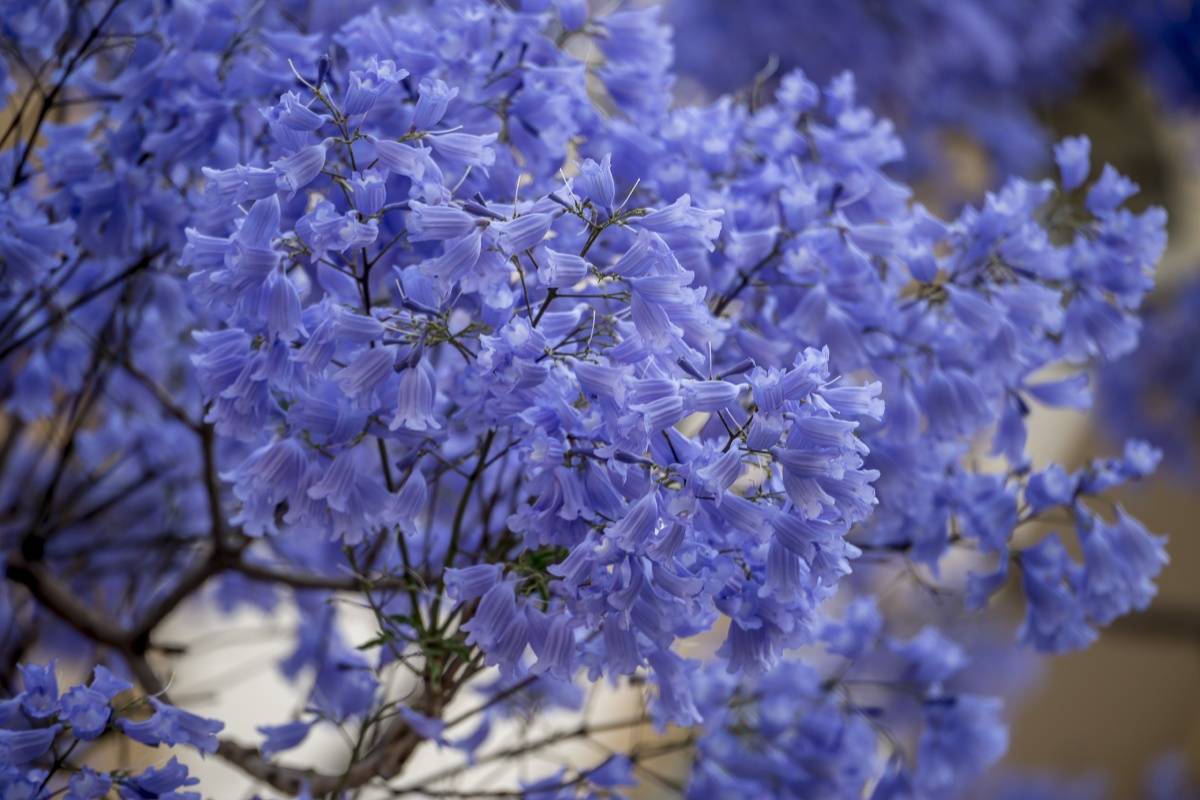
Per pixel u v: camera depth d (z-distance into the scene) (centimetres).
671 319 131
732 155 161
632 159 154
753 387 128
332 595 190
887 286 161
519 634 135
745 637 134
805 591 133
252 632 247
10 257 156
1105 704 530
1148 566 160
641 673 166
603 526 131
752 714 171
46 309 180
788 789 170
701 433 139
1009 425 164
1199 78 447
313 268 144
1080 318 162
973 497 162
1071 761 520
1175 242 468
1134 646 534
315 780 164
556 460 130
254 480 138
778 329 156
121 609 196
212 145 158
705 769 169
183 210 161
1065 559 162
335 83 156
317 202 141
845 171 159
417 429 133
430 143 137
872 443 157
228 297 134
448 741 157
